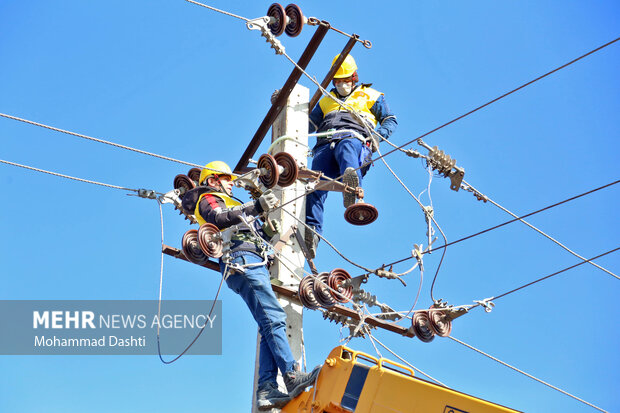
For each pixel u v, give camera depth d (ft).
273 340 30.48
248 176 31.24
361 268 32.14
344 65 39.52
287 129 38.93
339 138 38.09
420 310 31.17
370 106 39.45
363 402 26.73
